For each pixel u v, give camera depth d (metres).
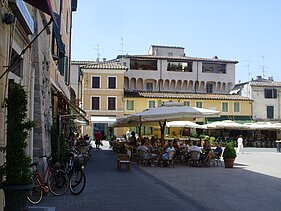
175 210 9.20
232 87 62.84
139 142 28.30
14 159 6.70
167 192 11.91
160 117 19.97
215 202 10.37
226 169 19.50
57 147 13.86
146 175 16.44
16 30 8.94
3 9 7.65
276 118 58.56
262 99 58.38
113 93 55.66
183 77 60.47
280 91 58.88
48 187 10.38
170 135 50.56
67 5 28.00
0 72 7.52
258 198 11.06
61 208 9.07
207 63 62.16
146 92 57.16
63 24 24.20
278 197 11.26
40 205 9.32
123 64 58.78
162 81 60.00
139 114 20.50
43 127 12.41
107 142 51.50
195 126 37.38
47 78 14.40
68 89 29.31
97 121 54.22
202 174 17.03
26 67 10.31
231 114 57.22
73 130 32.25
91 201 10.03
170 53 65.38
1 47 7.57
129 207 9.40
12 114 6.78
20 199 6.64
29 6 11.04
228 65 62.62
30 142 11.21
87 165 20.62
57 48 19.94
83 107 55.28
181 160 22.59
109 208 9.22
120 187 12.71
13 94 6.82
